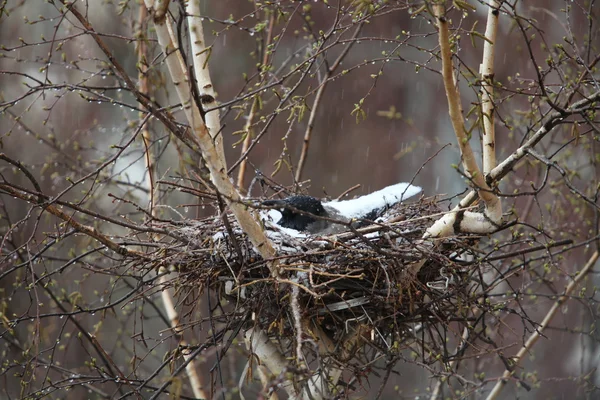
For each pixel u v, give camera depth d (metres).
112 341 17.92
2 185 7.88
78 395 15.30
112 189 15.76
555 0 19.94
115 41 15.76
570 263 16.64
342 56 12.57
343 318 9.07
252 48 22.67
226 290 9.20
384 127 27.34
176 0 7.64
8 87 18.88
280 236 9.09
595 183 12.69
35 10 18.84
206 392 13.66
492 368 16.25
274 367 9.25
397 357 8.73
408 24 25.47
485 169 8.53
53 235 8.52
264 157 25.25
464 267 9.15
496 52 18.62
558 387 18.95
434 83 27.47
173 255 8.83
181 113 15.41
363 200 10.73
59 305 11.26
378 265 8.71
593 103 8.04
